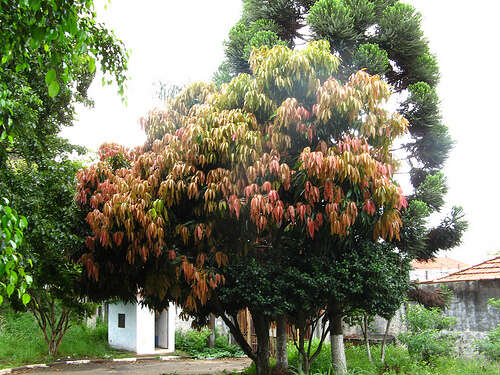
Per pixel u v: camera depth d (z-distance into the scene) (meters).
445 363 9.30
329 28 10.63
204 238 7.46
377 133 7.00
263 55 7.37
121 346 18.91
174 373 12.38
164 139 7.62
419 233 9.68
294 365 10.29
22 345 16.80
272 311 7.46
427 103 10.97
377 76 6.75
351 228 7.31
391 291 7.71
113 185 7.67
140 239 7.11
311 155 6.13
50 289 15.04
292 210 6.46
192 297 7.46
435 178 11.03
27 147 8.86
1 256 3.71
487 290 11.08
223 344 19.09
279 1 12.18
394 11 11.27
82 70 10.99
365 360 10.43
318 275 7.34
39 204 8.38
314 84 6.82
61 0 3.85
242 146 6.50
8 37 4.29
